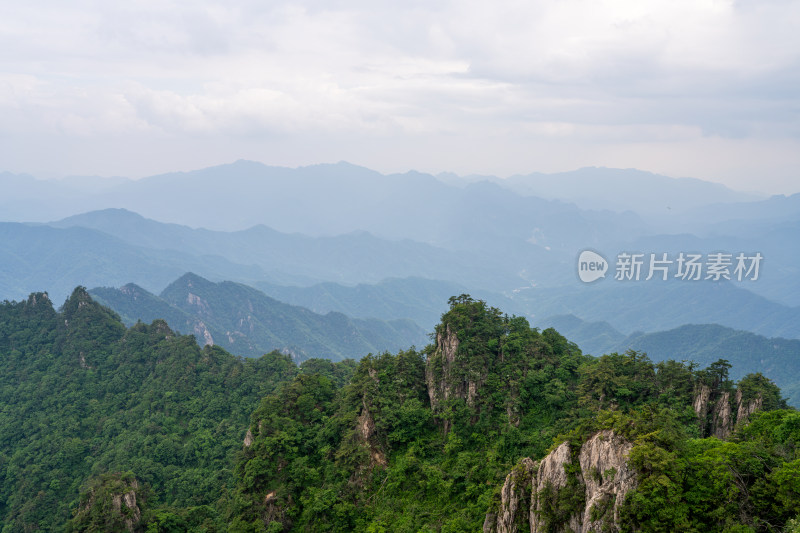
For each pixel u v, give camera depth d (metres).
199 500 106.12
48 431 135.62
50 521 113.06
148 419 134.25
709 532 43.28
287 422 94.19
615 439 49.12
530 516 55.16
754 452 47.69
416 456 85.31
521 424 84.50
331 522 79.94
